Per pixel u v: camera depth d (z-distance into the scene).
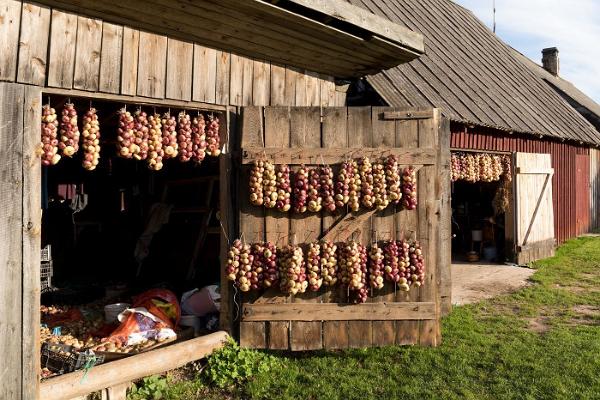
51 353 4.07
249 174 4.62
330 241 4.66
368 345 4.71
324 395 3.91
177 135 4.41
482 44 13.55
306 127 4.73
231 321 4.68
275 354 4.69
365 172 4.66
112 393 3.79
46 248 6.70
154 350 4.10
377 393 3.96
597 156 14.91
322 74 5.47
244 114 4.64
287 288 4.50
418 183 4.81
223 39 4.40
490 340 5.09
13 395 3.30
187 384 4.10
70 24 3.63
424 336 4.74
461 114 7.87
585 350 4.79
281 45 4.62
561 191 12.09
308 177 4.62
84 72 3.69
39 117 3.47
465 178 8.60
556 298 6.89
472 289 7.54
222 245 4.70
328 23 4.25
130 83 3.96
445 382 4.13
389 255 4.68
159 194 8.19
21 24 3.39
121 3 3.63
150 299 5.09
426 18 12.24
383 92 7.04
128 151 4.05
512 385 4.06
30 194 3.42
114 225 9.19
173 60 4.24
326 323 4.67
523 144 10.18
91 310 5.84
